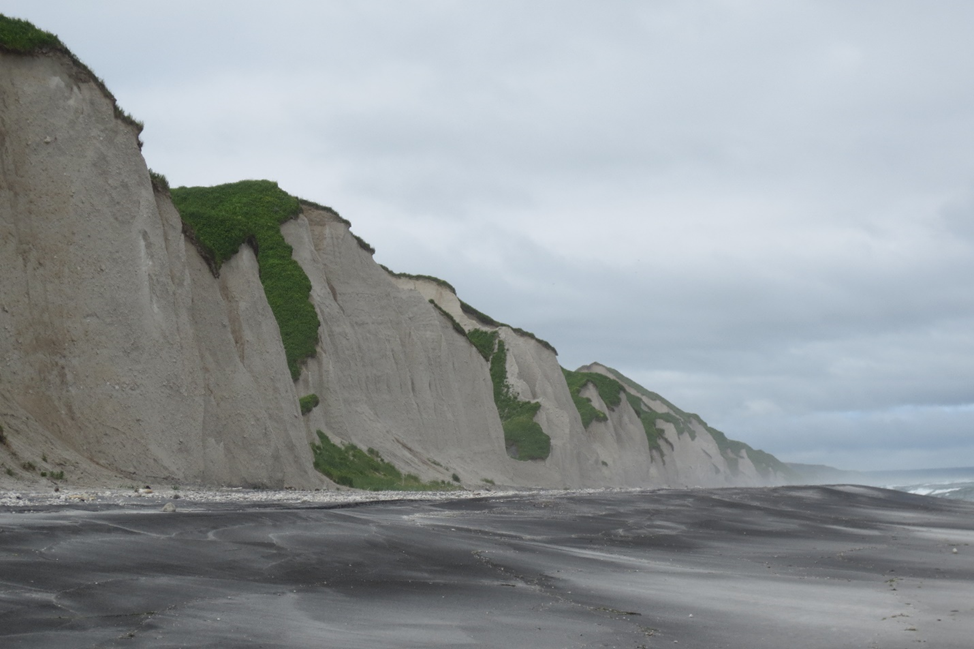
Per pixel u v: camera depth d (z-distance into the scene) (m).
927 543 25.53
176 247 33.25
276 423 38.25
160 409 29.48
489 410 73.56
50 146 29.34
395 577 12.95
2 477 21.72
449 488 53.34
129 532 13.13
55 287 28.28
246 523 15.82
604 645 9.64
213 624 8.80
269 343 39.78
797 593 14.73
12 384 26.30
